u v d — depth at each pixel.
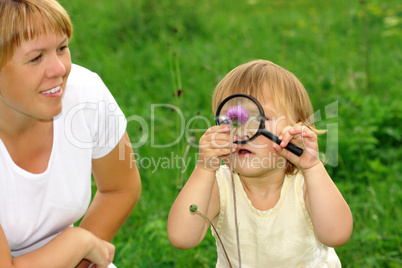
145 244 3.17
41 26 1.69
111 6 7.46
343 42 6.46
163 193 3.69
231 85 2.15
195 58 5.98
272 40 6.62
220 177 2.24
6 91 1.75
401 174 3.94
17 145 1.95
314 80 5.09
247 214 2.21
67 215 2.12
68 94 2.06
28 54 1.69
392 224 3.30
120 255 3.15
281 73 2.17
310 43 6.54
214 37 6.84
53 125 2.01
